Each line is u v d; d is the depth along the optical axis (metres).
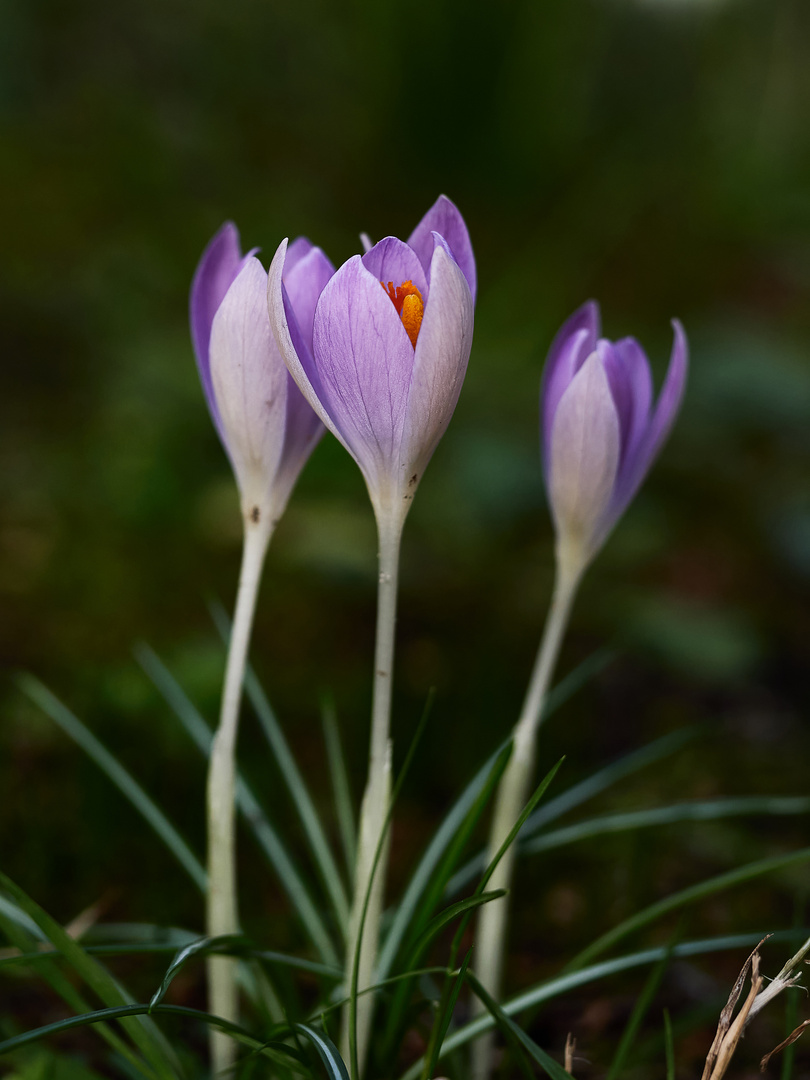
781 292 2.09
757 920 0.65
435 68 2.09
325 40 2.41
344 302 0.49
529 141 2.14
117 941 0.62
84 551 1.13
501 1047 0.59
